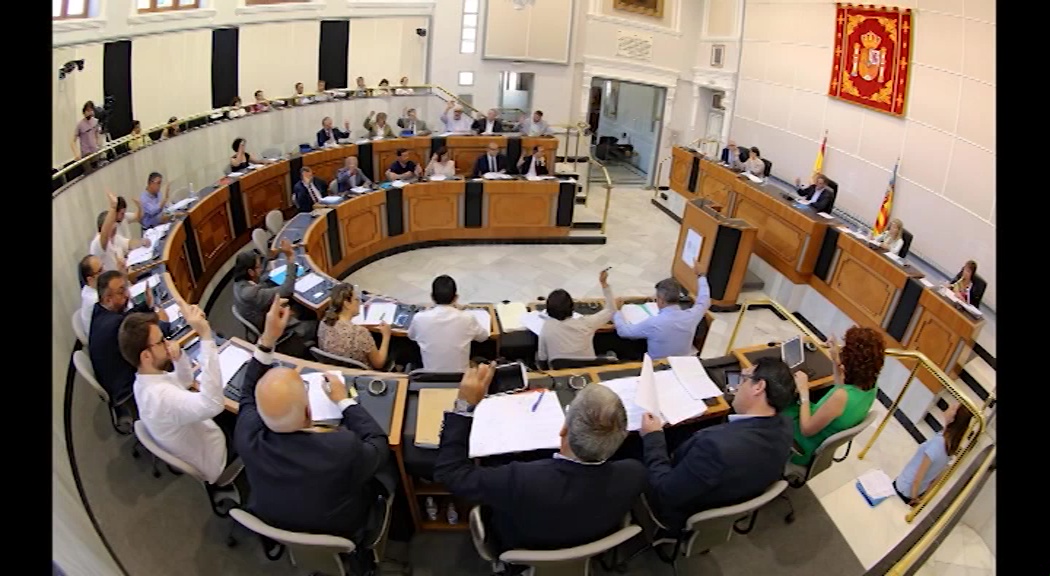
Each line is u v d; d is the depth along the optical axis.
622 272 8.40
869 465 4.19
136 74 8.89
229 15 9.86
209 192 6.77
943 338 5.42
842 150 8.98
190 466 2.75
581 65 12.26
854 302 6.65
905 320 5.91
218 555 3.00
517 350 4.64
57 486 2.55
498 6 11.52
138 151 6.66
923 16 7.33
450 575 3.01
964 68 6.88
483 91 12.22
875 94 8.20
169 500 3.28
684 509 2.61
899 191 7.98
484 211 8.79
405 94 11.74
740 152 9.94
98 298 3.55
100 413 3.88
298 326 4.68
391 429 2.85
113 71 8.09
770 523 3.45
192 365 3.37
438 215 8.65
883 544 3.37
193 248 6.06
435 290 4.02
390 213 8.19
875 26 8.01
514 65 12.08
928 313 5.64
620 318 4.33
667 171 12.77
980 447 3.36
